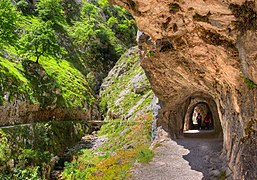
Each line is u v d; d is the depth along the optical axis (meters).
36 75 29.03
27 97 25.22
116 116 33.00
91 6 59.34
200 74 11.28
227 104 10.22
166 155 14.97
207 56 9.05
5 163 18.05
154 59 13.45
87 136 29.36
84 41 51.56
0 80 23.08
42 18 47.31
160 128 18.36
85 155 22.95
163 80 15.77
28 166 19.58
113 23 61.81
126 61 45.56
